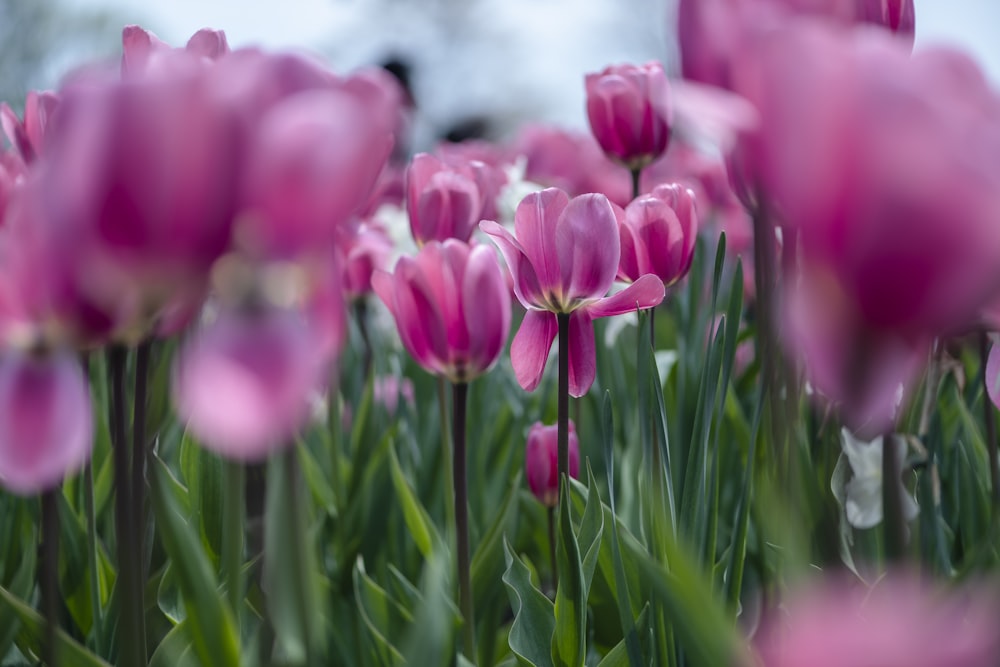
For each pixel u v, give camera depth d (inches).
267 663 38.7
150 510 45.0
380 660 44.0
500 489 52.9
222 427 32.4
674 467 47.1
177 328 37.6
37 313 36.7
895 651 25.6
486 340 43.6
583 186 83.4
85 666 39.9
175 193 30.1
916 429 41.7
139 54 42.4
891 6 38.7
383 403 56.0
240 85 30.9
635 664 41.8
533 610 43.6
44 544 39.9
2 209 44.3
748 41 30.4
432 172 50.8
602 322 54.3
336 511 50.6
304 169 30.6
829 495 41.2
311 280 34.6
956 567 44.2
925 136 25.6
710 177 81.4
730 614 41.5
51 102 46.4
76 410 37.4
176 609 43.3
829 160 27.1
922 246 26.6
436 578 37.5
